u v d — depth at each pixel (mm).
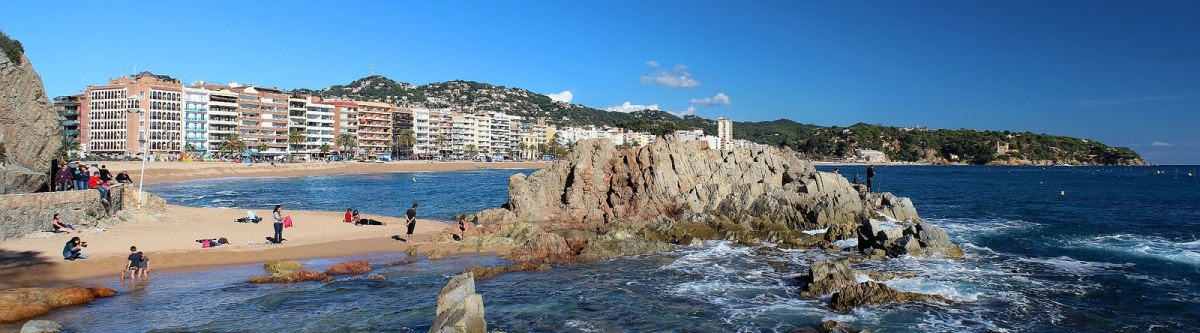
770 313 24766
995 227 52094
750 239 41562
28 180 40750
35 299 23859
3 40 52625
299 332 21766
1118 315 24609
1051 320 23922
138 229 41469
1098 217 60906
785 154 63188
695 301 26547
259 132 193250
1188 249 39406
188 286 28047
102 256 31938
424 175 167125
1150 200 84000
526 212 51875
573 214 51625
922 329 22859
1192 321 23891
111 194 45250
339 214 58625
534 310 25078
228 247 36625
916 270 32594
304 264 33594
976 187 124375
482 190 104812
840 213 46594
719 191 52250
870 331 22484
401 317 23594
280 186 114062
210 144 180750
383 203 78625
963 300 26453
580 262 34562
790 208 47875
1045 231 49375
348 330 22031
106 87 168875
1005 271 32406
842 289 26281
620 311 25000
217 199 83688
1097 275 31438
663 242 40281
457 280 20812
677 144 56906
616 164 54406
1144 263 34688
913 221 48062
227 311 24219
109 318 23016
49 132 46906
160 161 158125
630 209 51281
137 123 166625
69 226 38062
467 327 17562
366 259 35125
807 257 36438
